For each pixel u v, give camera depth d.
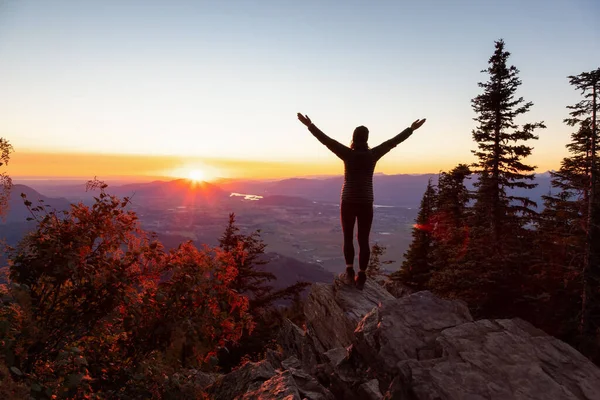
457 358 3.54
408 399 3.27
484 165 23.41
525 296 19.64
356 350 4.71
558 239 23.06
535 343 3.76
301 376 4.91
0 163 3.50
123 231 4.07
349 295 6.70
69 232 3.84
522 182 22.67
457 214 30.97
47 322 3.76
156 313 4.09
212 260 4.45
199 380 5.48
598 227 20.22
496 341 3.78
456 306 4.53
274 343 17.91
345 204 5.92
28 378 3.05
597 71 20.89
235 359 17.44
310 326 7.43
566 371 3.39
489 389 3.13
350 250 6.40
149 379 3.97
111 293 3.84
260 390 4.39
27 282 3.70
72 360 3.22
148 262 4.16
